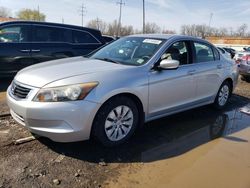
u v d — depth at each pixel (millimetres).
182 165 3652
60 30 7824
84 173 3299
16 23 7219
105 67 4051
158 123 5078
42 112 3396
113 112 3820
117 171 3400
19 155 3574
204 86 5332
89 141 4059
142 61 4332
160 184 3209
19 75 3994
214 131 4898
